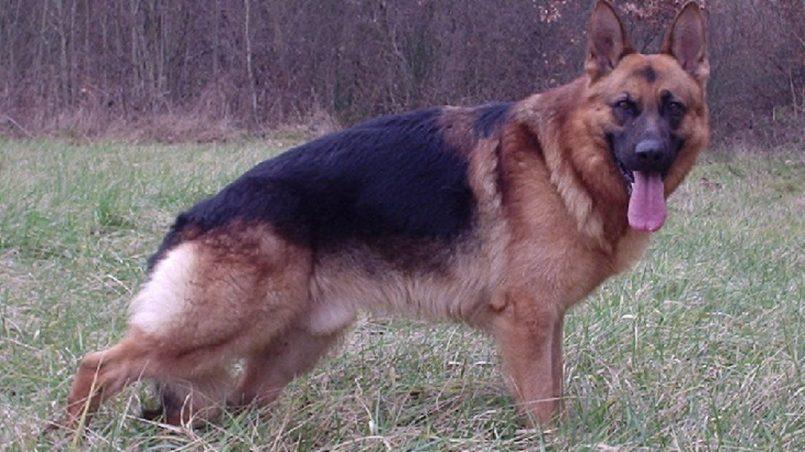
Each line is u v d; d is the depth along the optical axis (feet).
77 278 11.36
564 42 32.53
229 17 34.68
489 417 8.59
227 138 31.81
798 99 29.66
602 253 8.55
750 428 8.36
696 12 8.64
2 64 33.55
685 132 8.52
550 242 8.39
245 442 7.93
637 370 9.43
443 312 8.69
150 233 13.60
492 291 8.55
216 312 8.26
